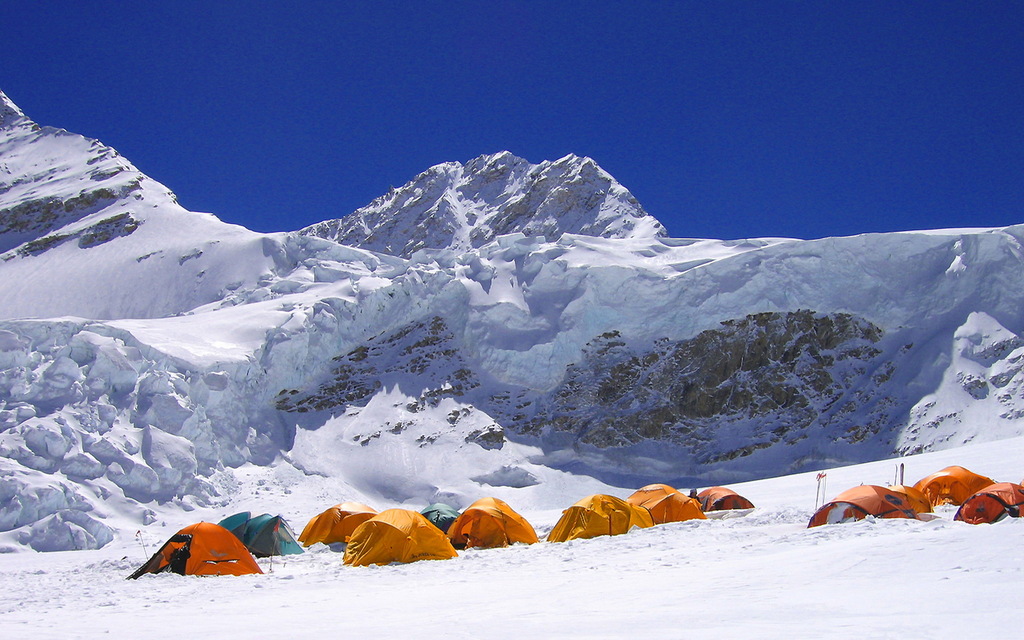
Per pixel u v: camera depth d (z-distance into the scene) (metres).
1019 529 13.18
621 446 46.12
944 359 46.50
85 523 30.98
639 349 49.88
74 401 36.06
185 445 36.97
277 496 38.34
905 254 50.72
